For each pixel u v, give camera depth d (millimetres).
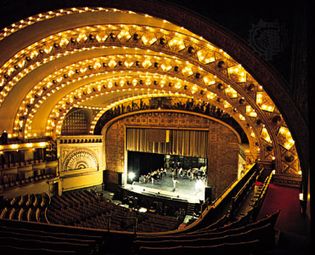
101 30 17141
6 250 6023
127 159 33500
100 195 29438
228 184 26484
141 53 19344
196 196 27891
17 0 13594
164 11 10812
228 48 10133
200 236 7344
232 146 26281
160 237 7707
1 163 23953
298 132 9680
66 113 29406
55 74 23500
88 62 22391
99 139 33594
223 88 18375
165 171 35156
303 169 9695
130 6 11430
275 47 9609
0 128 24375
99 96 29391
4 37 15742
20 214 19219
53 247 6523
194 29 10461
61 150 29703
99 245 7688
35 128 28078
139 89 25859
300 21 9094
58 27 16594
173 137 29719
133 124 32094
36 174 27422
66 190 30234
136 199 29219
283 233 7941
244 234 6590
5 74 20078
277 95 9797
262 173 17078
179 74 19594
